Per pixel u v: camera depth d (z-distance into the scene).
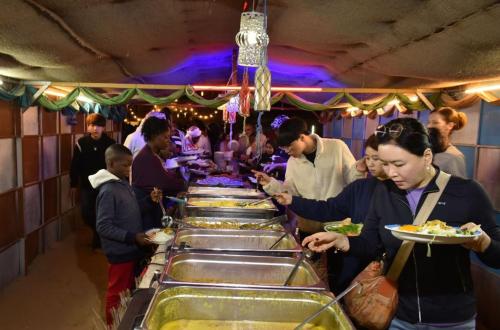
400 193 1.39
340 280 2.11
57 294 3.34
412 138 1.20
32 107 4.04
